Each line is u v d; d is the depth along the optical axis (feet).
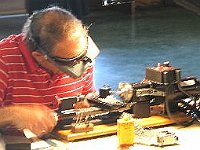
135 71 20.56
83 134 6.43
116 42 26.63
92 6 37.55
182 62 21.75
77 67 5.86
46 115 6.08
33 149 5.99
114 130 6.59
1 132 6.19
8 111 6.05
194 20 33.06
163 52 23.84
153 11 37.78
